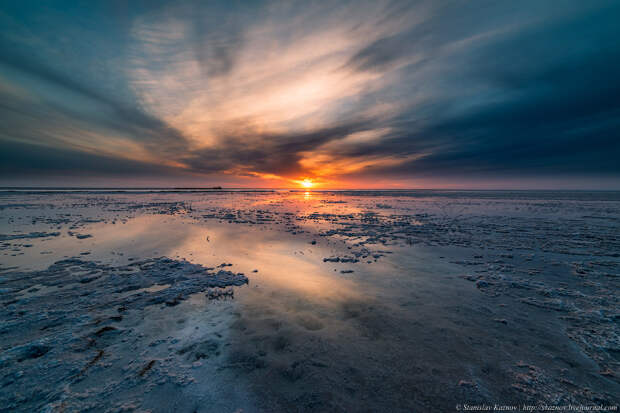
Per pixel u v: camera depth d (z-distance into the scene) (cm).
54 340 336
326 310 432
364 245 909
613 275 602
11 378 270
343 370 291
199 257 745
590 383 271
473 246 895
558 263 698
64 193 4597
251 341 344
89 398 249
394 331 370
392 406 245
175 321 394
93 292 497
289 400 251
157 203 2664
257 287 530
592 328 377
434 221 1521
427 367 296
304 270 642
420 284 551
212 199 3462
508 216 1736
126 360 304
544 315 418
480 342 344
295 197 4391
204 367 294
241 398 254
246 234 1083
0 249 803
